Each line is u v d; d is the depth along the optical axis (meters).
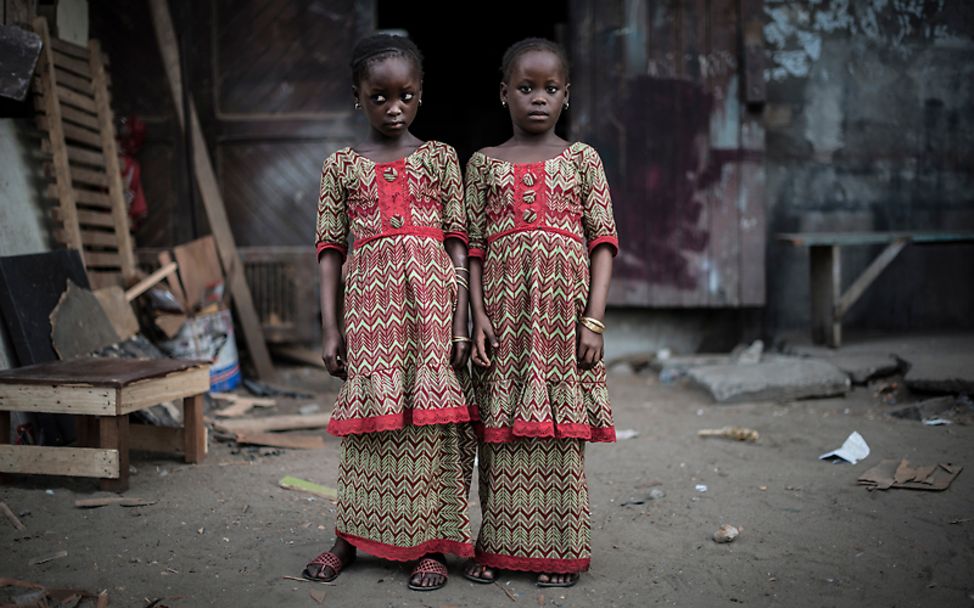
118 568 2.62
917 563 2.65
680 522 3.11
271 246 6.62
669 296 6.51
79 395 3.29
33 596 2.33
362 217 2.50
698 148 6.42
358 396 2.45
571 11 6.48
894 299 6.58
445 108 11.54
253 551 2.79
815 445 4.11
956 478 3.40
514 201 2.47
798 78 6.55
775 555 2.76
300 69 6.52
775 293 6.73
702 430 4.57
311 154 6.57
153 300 5.34
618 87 6.43
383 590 2.48
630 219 6.48
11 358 3.85
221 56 6.51
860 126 6.57
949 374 4.63
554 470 2.52
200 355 5.37
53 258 4.26
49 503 3.16
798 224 6.64
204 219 6.38
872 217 6.60
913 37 6.49
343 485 2.58
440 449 2.53
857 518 3.04
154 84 6.39
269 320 6.53
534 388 2.43
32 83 4.52
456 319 2.51
